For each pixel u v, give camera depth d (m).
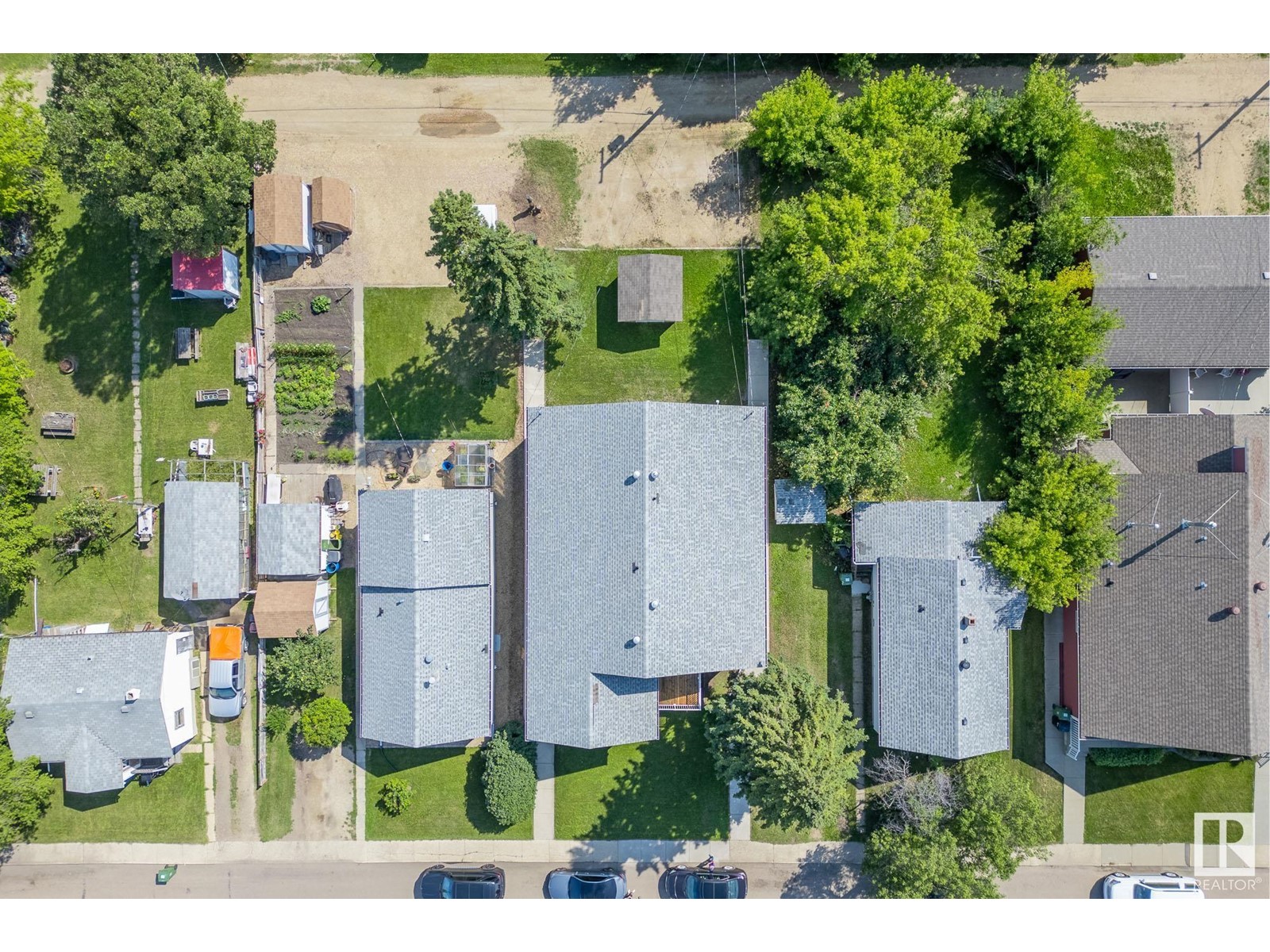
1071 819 37.88
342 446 38.19
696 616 33.56
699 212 38.06
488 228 31.77
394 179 38.12
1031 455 36.44
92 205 33.53
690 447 33.47
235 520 36.81
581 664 33.91
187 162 31.84
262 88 38.09
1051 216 34.72
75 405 38.28
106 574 38.22
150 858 38.31
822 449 34.91
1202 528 34.69
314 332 38.19
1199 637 34.66
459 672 35.41
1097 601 35.84
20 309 38.12
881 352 35.38
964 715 33.88
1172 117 37.78
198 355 38.00
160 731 36.25
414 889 38.22
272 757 38.31
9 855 38.22
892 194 32.62
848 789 34.81
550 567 34.62
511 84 38.09
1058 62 38.03
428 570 34.47
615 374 38.03
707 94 38.06
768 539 37.69
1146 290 35.50
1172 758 37.78
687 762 38.12
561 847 38.22
